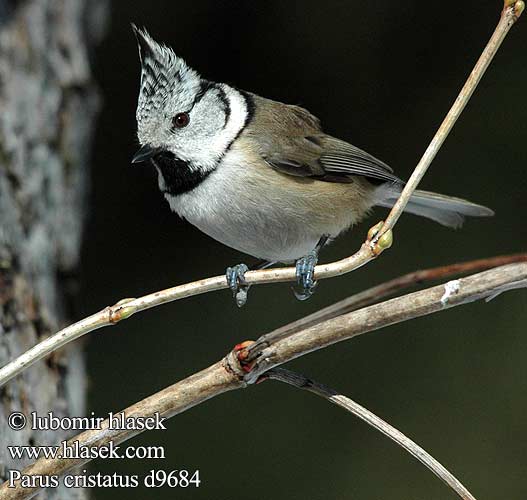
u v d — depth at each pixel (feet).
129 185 42.39
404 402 37.45
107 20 28.02
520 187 40.70
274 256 26.22
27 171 23.04
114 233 41.93
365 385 37.86
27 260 22.30
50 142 23.71
